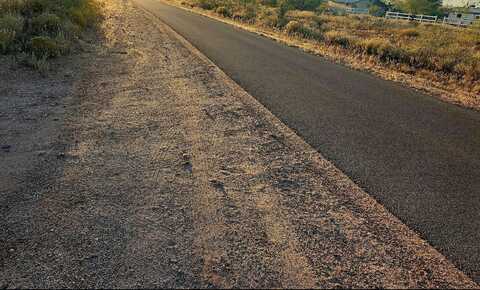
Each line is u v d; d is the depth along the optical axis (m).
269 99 7.28
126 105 6.52
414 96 7.98
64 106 6.26
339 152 4.97
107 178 4.04
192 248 3.00
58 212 3.40
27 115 5.75
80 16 13.07
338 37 17.53
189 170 4.31
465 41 20.52
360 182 4.20
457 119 6.54
